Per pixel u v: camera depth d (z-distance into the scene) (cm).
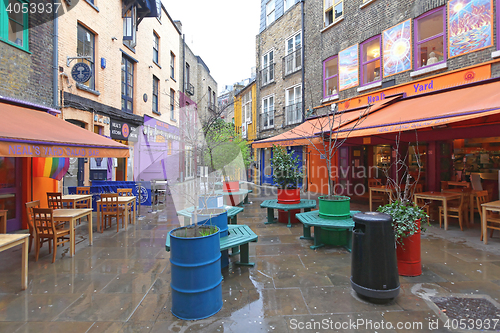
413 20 797
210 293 276
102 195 616
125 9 1075
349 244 473
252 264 407
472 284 334
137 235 585
